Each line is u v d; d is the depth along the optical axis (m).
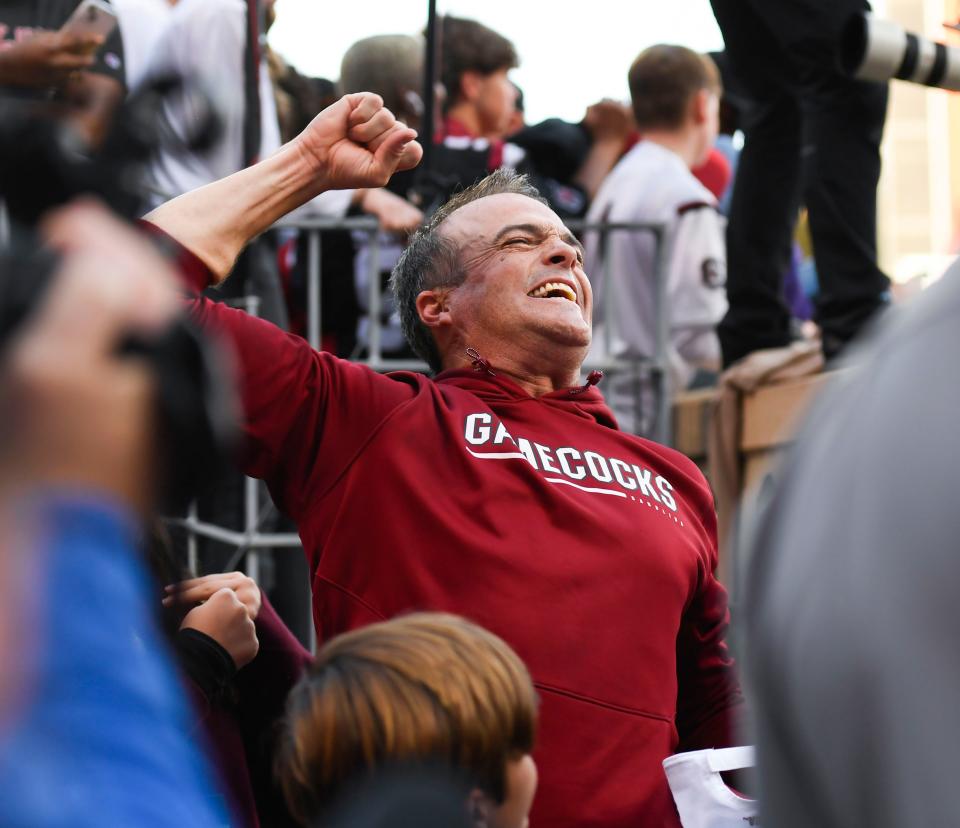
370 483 2.15
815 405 1.02
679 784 2.00
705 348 4.38
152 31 3.46
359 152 2.21
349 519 2.15
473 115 4.49
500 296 2.41
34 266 0.73
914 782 0.84
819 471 0.94
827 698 0.88
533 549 2.09
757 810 0.96
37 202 0.83
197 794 0.78
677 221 4.36
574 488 2.19
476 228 2.47
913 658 0.85
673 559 2.18
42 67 2.87
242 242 2.17
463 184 4.08
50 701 0.73
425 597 2.06
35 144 0.84
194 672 1.95
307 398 2.20
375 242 3.73
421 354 2.61
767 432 3.63
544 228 2.46
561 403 2.36
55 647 0.73
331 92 4.45
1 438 0.71
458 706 1.38
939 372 0.90
